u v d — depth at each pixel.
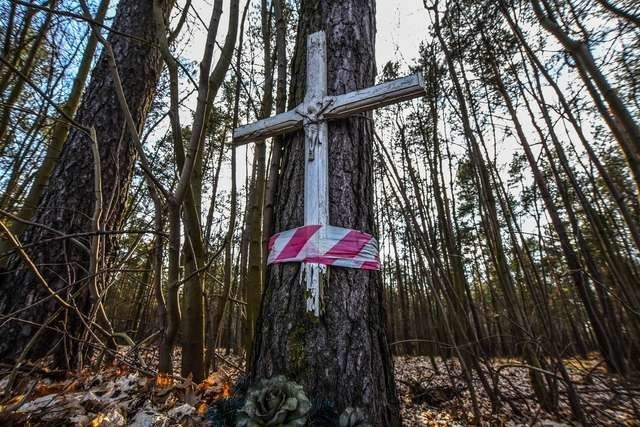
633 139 2.30
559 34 2.74
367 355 1.26
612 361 3.07
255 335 1.39
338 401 1.14
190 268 2.08
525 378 4.48
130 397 1.49
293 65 1.85
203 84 1.58
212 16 1.59
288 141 1.66
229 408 1.18
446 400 3.24
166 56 1.64
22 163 4.62
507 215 4.03
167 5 2.87
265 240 1.94
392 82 1.40
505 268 3.81
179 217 1.61
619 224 7.04
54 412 1.27
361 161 1.55
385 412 1.25
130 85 2.95
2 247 2.37
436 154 5.46
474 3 4.73
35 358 2.04
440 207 5.34
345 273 1.34
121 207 2.78
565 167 4.56
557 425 2.08
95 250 1.78
